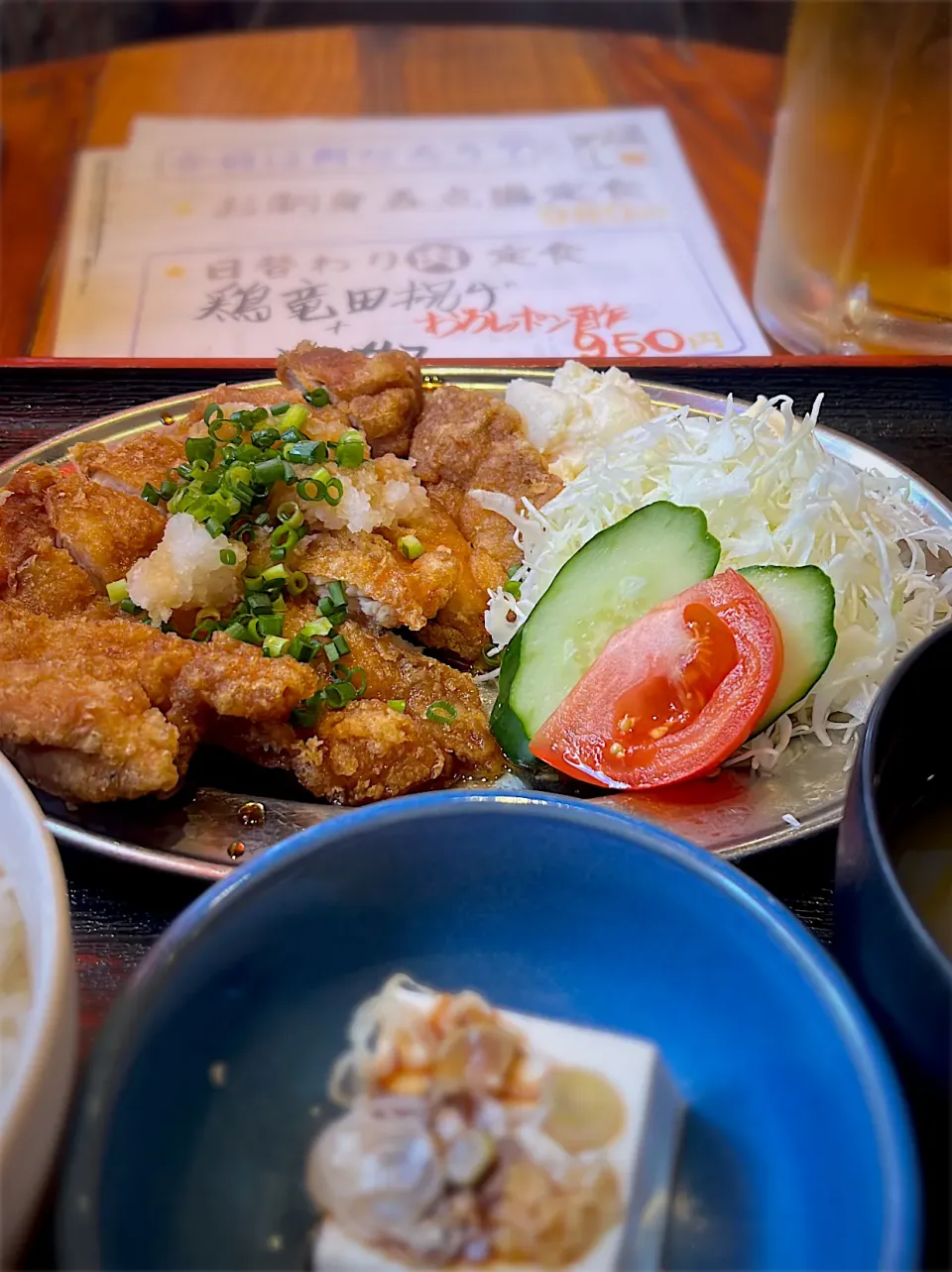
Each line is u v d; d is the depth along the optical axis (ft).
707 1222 0.44
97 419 1.05
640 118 1.86
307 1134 0.47
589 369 1.09
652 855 0.50
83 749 0.67
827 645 0.78
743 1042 0.48
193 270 1.45
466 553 0.93
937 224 1.22
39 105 1.89
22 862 0.51
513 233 1.54
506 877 0.52
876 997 0.47
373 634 0.86
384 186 1.66
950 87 1.16
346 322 1.34
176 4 2.27
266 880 0.48
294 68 2.03
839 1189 0.41
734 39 2.18
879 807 0.52
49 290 1.41
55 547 0.84
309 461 0.87
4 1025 0.49
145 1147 0.43
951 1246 0.43
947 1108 0.43
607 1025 0.51
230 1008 0.48
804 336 1.30
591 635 0.82
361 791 0.76
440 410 1.02
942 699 0.55
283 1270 0.44
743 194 1.64
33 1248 0.44
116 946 0.65
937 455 1.06
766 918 0.46
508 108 1.89
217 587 0.83
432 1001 0.49
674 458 0.96
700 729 0.73
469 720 0.82
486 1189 0.41
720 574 0.79
